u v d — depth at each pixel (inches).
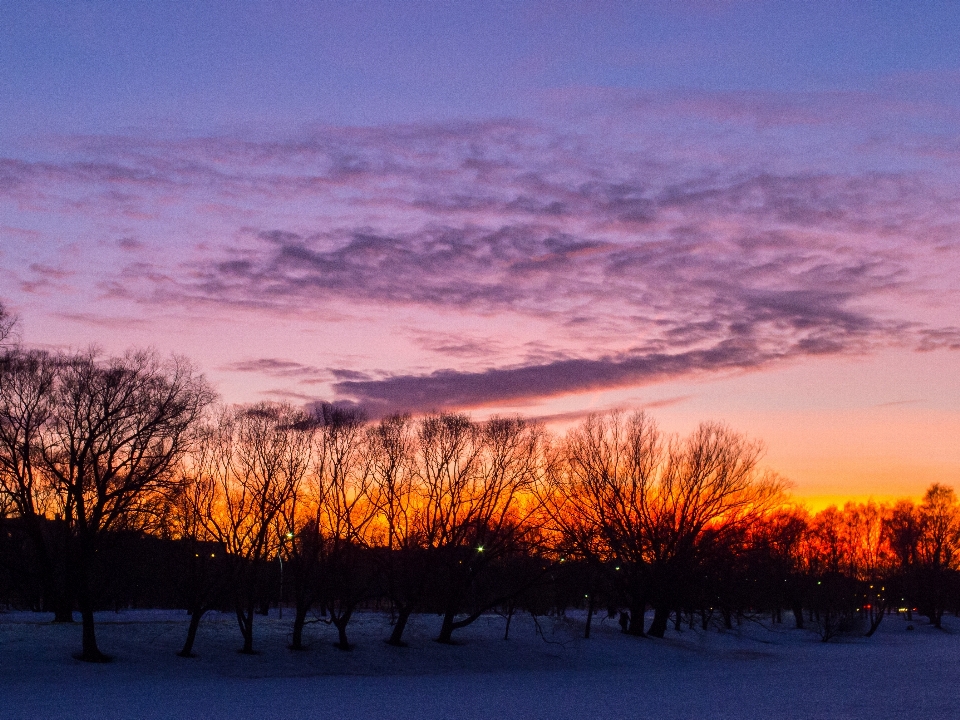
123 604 4180.6
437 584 3287.4
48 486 2770.7
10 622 2913.4
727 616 4205.2
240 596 3157.0
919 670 3139.8
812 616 6274.6
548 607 4252.0
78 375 2701.8
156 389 2682.1
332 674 2674.7
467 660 3021.7
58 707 1868.8
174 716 1795.0
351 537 2920.8
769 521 3868.1
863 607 6643.7
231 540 2906.0
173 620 3257.9
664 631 4119.1
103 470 2640.3
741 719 1892.2
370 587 3137.3
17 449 2696.9
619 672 3002.0
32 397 2719.0
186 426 2736.2
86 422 2672.2
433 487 3127.5
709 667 3235.7
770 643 4505.4
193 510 2753.4
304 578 2883.9
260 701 2052.2
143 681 2304.4
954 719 1907.0
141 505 2566.4
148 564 3248.0
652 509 3759.8
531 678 2741.1
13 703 1911.9
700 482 3754.9
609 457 3754.9
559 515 3467.0
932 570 7126.0
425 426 3161.9
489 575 3570.4
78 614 3599.9
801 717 1931.6
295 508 2947.8
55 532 3002.0
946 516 7869.1
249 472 2908.5
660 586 3713.1
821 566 6018.7
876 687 2544.3
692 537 3683.6
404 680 2613.2
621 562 3730.3
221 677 2459.4
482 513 3191.4
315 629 3198.8
